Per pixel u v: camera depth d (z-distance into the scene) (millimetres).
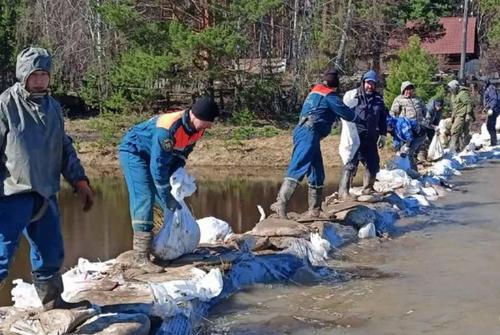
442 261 7727
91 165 22922
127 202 14719
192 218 6566
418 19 37750
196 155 22797
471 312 6020
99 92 30453
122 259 6453
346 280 6992
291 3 32844
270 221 8211
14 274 8953
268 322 5754
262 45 30500
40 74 4359
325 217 8789
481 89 32688
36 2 33469
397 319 5855
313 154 8461
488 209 10758
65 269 8609
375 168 10273
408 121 12562
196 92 29234
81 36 31922
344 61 33250
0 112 4285
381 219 9383
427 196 11750
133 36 27406
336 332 5547
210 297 5895
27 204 4398
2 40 32781
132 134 6293
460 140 17656
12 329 4609
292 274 7008
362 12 34125
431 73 22672
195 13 28406
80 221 12414
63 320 4605
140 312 5219
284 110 30922
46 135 4434
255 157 22734
